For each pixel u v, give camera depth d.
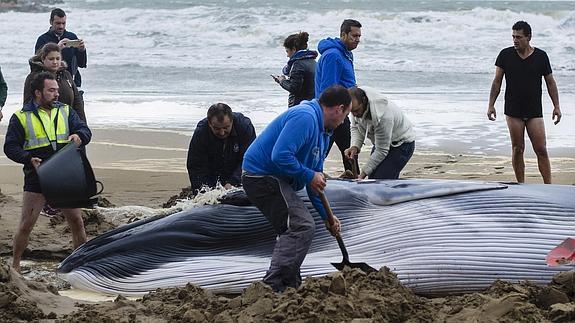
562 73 43.75
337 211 15.49
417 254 14.50
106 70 48.66
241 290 14.93
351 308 11.63
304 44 22.97
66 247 17.97
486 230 14.48
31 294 13.20
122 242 16.03
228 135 16.94
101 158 28.19
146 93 41.19
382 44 54.12
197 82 44.22
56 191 15.39
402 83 42.22
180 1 78.69
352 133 19.19
